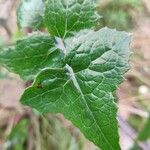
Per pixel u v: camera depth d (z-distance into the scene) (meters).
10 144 0.29
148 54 0.37
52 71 0.12
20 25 0.15
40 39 0.13
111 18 0.34
